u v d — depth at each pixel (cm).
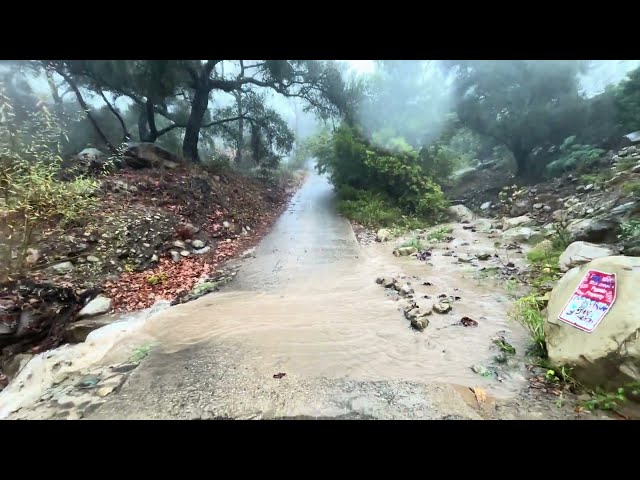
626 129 820
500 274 484
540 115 878
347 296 458
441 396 240
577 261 430
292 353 313
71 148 920
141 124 1189
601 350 220
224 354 315
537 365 269
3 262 406
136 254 558
